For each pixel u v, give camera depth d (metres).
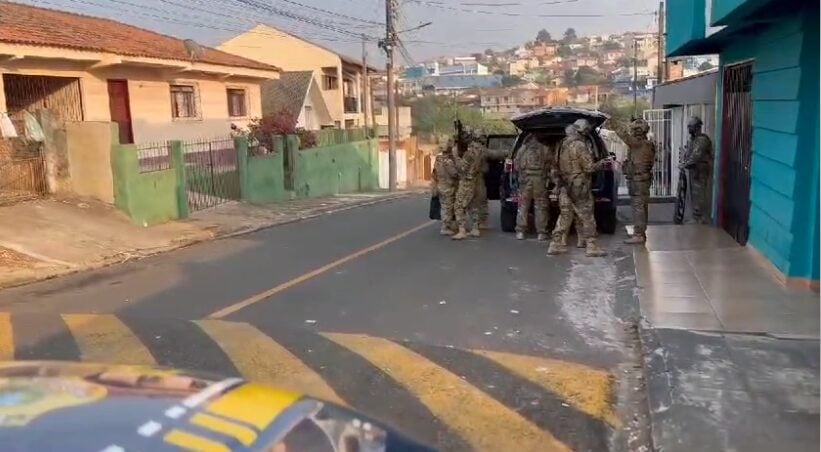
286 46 45.75
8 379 2.23
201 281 9.14
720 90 11.43
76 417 1.92
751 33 9.05
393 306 7.56
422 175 43.88
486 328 6.69
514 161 12.25
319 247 11.68
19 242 10.85
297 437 2.12
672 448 4.08
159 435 1.89
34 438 1.78
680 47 11.27
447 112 60.00
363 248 11.38
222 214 16.59
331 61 45.47
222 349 6.16
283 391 2.49
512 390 5.18
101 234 12.29
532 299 7.73
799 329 6.05
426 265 9.75
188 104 23.09
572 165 9.93
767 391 4.79
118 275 9.75
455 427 4.62
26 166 13.35
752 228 9.16
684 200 12.70
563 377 5.40
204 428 1.99
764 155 8.51
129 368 2.49
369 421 2.47
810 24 6.90
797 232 7.29
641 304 7.02
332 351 6.08
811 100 7.01
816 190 7.07
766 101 8.41
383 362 5.79
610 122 10.60
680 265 8.73
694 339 5.87
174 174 15.42
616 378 5.39
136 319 7.21
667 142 16.42
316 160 24.70
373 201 22.41
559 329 6.62
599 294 7.86
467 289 8.27
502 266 9.54
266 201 20.23
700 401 4.66
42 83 17.80
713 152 11.99
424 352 6.02
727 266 8.53
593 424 4.64
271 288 8.55
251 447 1.96
